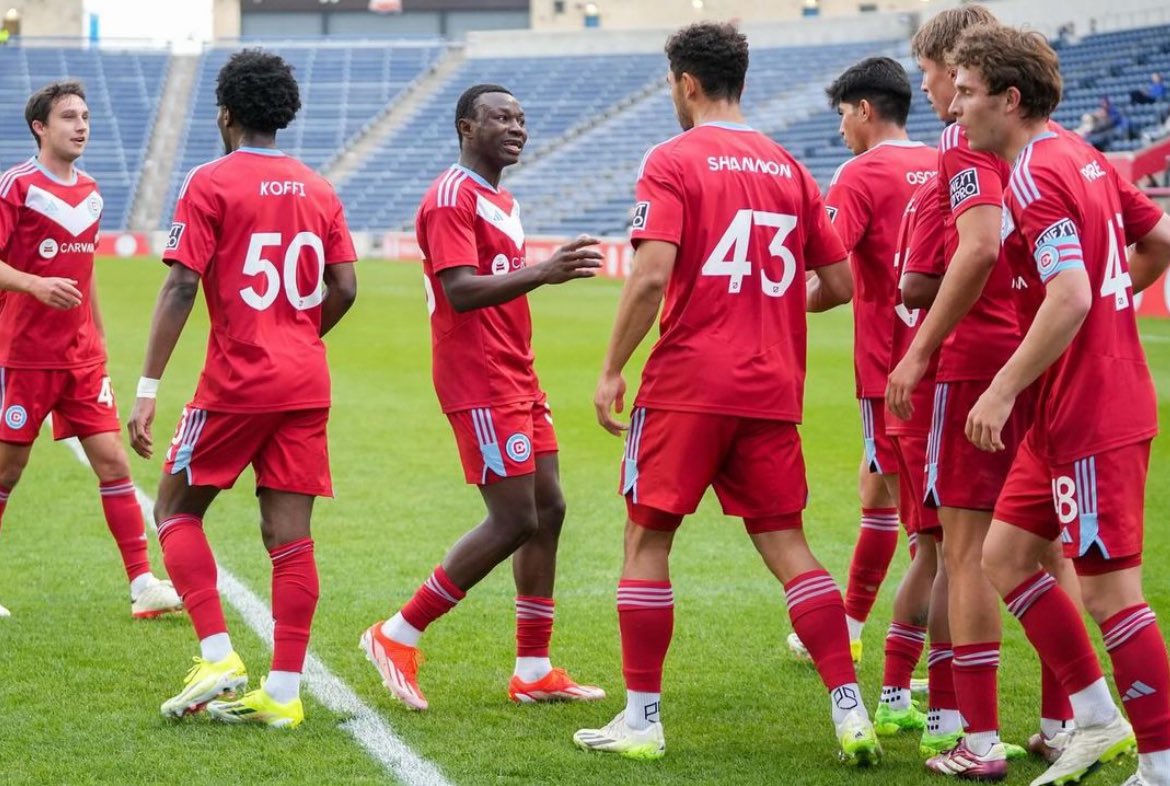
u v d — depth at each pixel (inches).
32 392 447.5
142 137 3329.2
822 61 3075.8
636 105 3297.2
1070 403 275.9
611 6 3762.3
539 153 3255.4
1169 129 1945.1
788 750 324.8
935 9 2950.3
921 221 329.4
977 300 312.8
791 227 323.9
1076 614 293.9
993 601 306.2
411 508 624.1
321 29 3941.9
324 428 356.8
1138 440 276.4
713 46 326.3
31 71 3496.6
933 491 316.2
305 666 389.4
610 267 2404.0
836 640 313.7
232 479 349.7
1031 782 303.9
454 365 357.1
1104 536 274.5
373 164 3316.9
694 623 441.1
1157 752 273.9
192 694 336.2
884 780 303.7
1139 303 1494.8
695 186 312.8
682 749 324.8
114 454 448.1
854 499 652.7
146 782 294.8
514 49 3582.7
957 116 294.7
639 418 322.0
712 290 314.2
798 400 324.5
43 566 509.0
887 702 350.0
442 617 445.1
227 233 342.6
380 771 304.5
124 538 443.8
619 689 374.9
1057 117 2228.1
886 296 366.6
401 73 3585.1
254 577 491.2
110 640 412.2
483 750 321.4
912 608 346.3
